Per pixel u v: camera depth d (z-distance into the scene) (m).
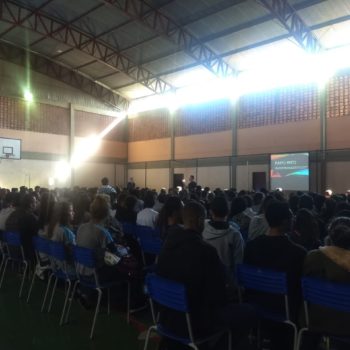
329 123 12.75
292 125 13.79
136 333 3.67
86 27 13.99
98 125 19.64
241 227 4.84
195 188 9.52
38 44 15.84
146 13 12.36
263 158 14.67
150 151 19.61
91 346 3.39
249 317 2.65
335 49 12.49
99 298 3.67
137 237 5.03
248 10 11.45
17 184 16.73
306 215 3.50
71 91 18.47
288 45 12.70
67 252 4.00
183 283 2.36
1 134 16.28
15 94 16.66
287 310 2.63
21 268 5.75
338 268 2.40
